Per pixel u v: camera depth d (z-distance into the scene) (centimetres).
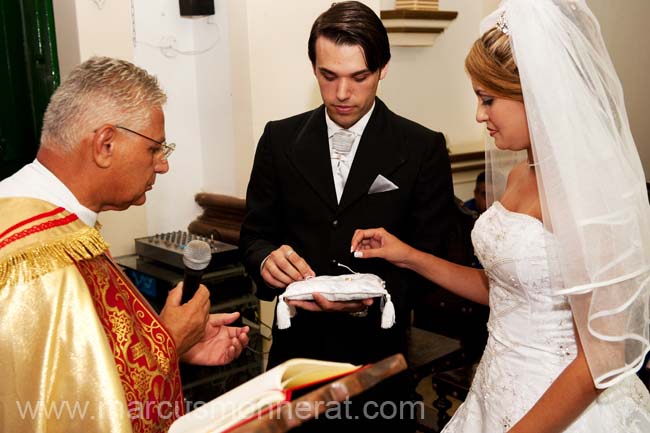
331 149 197
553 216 133
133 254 301
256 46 289
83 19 273
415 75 413
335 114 187
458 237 282
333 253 194
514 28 135
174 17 315
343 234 194
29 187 131
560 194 132
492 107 145
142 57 308
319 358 198
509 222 149
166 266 268
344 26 172
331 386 69
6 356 115
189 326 152
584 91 134
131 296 143
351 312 178
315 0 304
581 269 128
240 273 266
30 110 241
